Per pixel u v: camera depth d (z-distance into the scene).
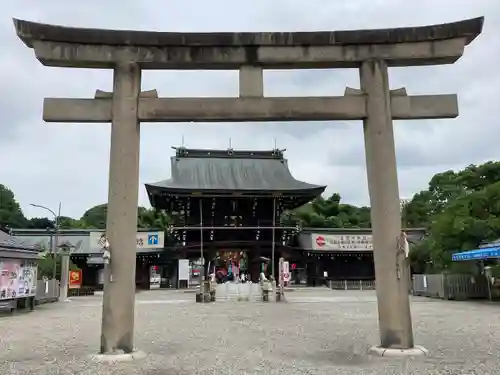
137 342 12.79
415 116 11.27
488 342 12.20
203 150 61.56
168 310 24.67
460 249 33.78
